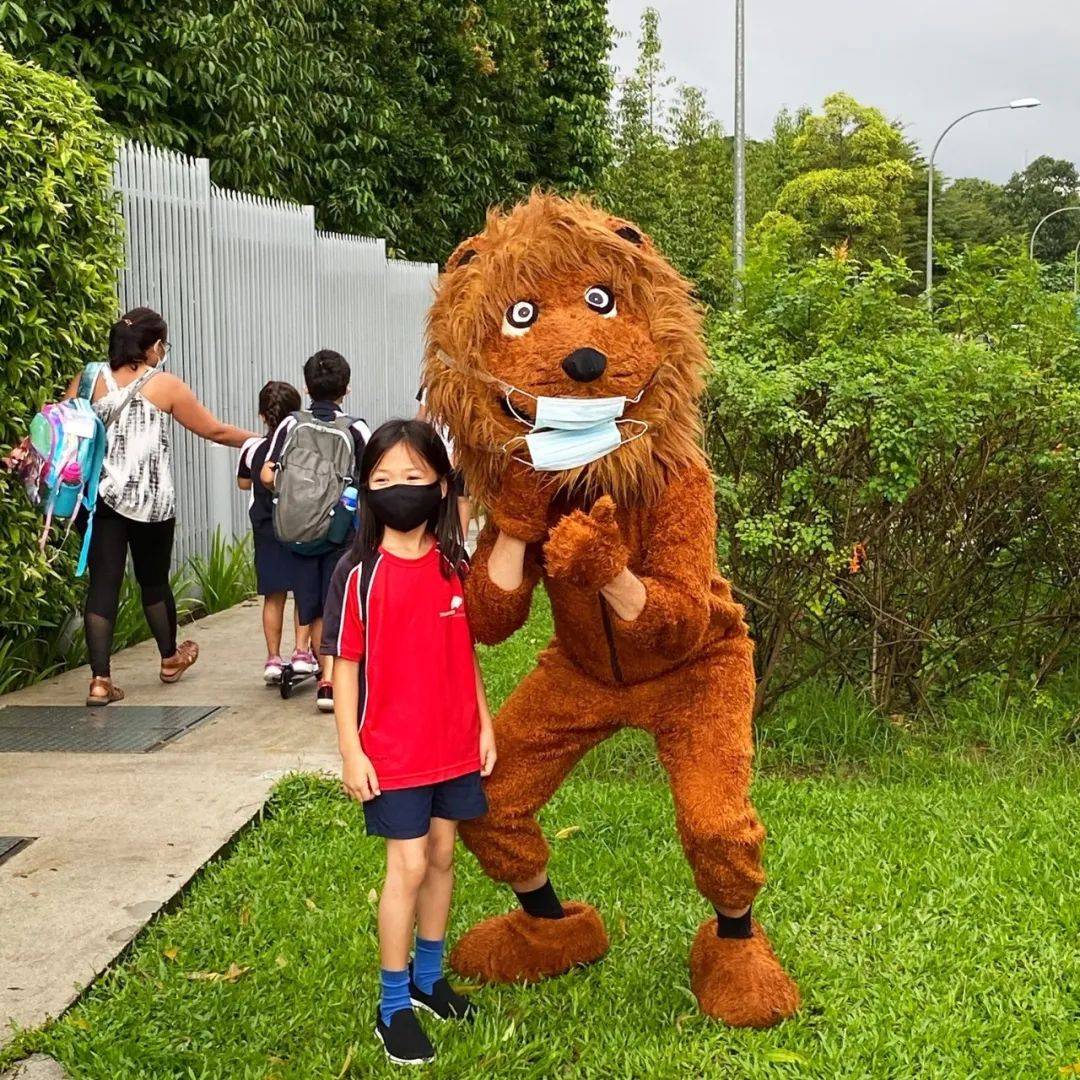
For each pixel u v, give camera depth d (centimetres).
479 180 1752
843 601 579
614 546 276
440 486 312
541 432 284
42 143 641
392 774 303
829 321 597
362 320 1294
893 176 4994
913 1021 323
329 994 336
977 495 578
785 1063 304
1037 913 381
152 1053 304
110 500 605
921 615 589
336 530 604
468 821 331
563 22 1981
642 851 440
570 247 287
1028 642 620
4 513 620
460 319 291
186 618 852
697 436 317
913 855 428
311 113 1370
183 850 425
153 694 652
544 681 333
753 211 3903
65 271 660
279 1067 302
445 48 1695
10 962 345
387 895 304
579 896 401
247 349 1011
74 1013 321
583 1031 320
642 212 2647
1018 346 621
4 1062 299
